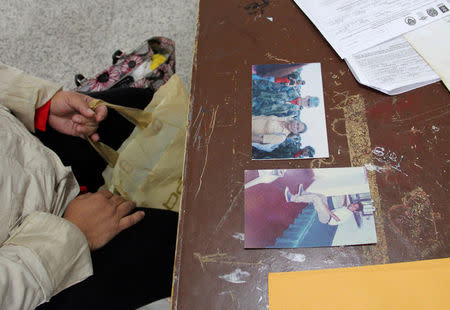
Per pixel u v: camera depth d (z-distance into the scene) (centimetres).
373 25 71
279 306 52
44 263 67
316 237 56
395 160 60
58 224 71
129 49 157
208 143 65
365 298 52
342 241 56
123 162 91
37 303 68
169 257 87
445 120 62
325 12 73
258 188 60
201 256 56
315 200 59
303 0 75
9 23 169
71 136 95
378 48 68
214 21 76
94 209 85
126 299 81
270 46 72
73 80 156
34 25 167
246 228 58
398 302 51
